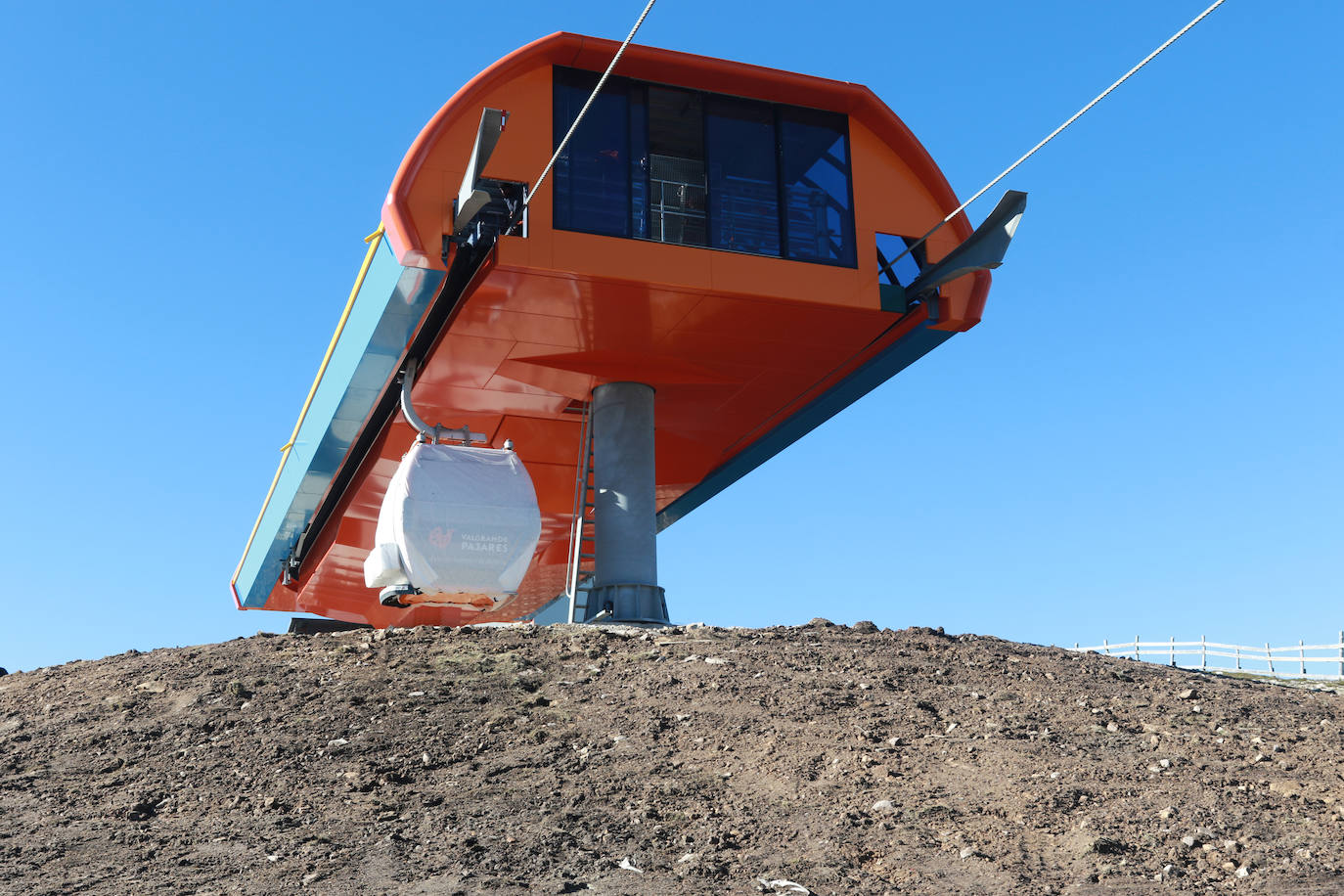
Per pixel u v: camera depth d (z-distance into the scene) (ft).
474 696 39.88
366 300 63.05
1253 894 25.58
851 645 47.21
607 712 38.17
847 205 63.67
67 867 27.30
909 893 25.95
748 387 73.92
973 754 34.32
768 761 33.83
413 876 26.71
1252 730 37.58
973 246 61.36
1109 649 96.68
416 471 53.52
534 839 28.76
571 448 83.15
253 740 35.78
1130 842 28.32
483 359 67.97
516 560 53.67
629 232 59.21
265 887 26.09
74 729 37.55
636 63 60.54
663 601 68.13
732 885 26.40
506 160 57.77
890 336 67.56
